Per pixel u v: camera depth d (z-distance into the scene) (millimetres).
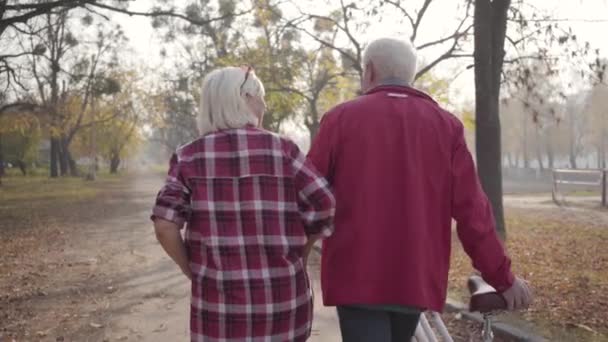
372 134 2389
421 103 2471
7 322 6059
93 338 5492
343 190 2400
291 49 19188
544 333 4848
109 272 8914
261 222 2223
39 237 13305
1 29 14445
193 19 15891
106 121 51969
